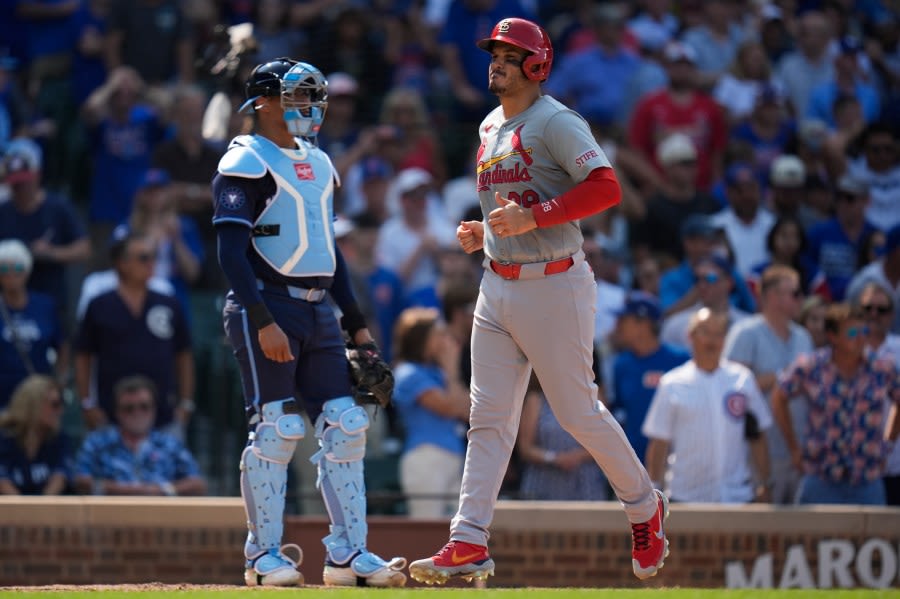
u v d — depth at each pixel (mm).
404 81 54969
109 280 40406
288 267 21656
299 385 22344
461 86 54469
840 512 32969
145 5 51688
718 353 33219
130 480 34719
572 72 53844
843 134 52094
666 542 21781
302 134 21891
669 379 33344
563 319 20328
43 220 42688
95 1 53812
